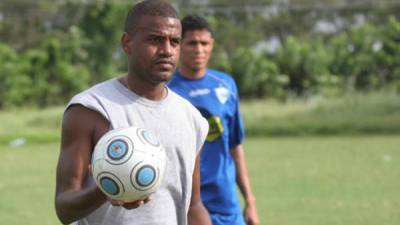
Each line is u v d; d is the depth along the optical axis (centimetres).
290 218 1393
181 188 527
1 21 7238
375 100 3944
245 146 2966
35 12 7219
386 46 5444
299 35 7700
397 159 2362
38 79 5469
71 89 5522
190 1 6744
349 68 5497
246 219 873
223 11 7100
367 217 1392
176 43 519
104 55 5753
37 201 1664
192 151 536
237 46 6856
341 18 7712
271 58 5741
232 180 861
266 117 3772
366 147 2777
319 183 1862
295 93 5516
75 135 505
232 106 866
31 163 2514
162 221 515
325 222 1347
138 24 511
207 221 570
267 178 1970
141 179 461
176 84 857
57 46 5525
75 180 503
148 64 509
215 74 872
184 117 534
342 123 3478
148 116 517
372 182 1867
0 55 5472
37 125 4025
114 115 508
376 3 7356
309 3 7900
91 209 488
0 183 1986
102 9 5703
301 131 3450
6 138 3469
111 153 463
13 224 1380
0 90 5350
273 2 7725
